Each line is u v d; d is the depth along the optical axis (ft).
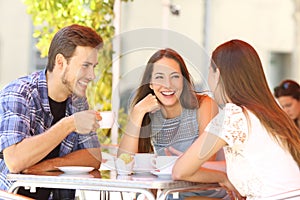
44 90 10.60
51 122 10.69
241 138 9.22
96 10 14.76
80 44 10.26
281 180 9.20
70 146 10.85
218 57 9.59
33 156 9.77
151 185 8.64
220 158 11.51
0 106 10.23
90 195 12.14
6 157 9.82
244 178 9.32
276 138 9.27
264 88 9.55
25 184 9.34
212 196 11.41
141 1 32.01
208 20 36.09
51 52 10.58
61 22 14.73
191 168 9.14
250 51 9.61
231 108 9.32
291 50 39.32
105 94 12.35
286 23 39.60
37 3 14.83
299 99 16.34
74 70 10.36
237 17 38.70
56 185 9.15
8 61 33.30
